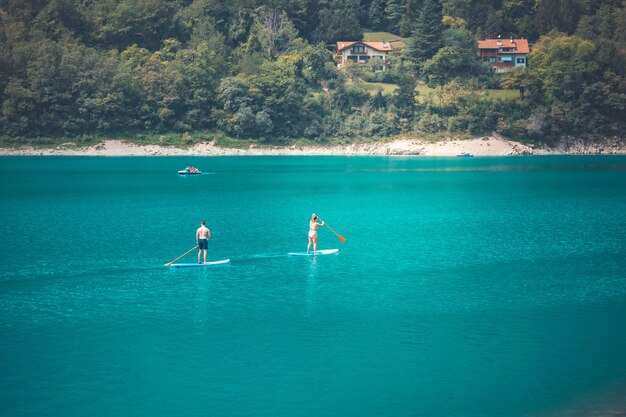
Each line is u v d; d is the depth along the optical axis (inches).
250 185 5625.0
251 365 1398.9
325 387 1290.6
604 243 2844.5
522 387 1291.8
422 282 2108.8
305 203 4323.3
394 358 1437.0
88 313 1754.4
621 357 1445.6
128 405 1214.3
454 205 4261.8
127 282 2096.5
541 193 5064.0
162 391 1270.9
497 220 3563.0
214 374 1350.9
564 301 1887.3
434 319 1708.9
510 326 1656.0
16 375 1342.3
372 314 1752.0
